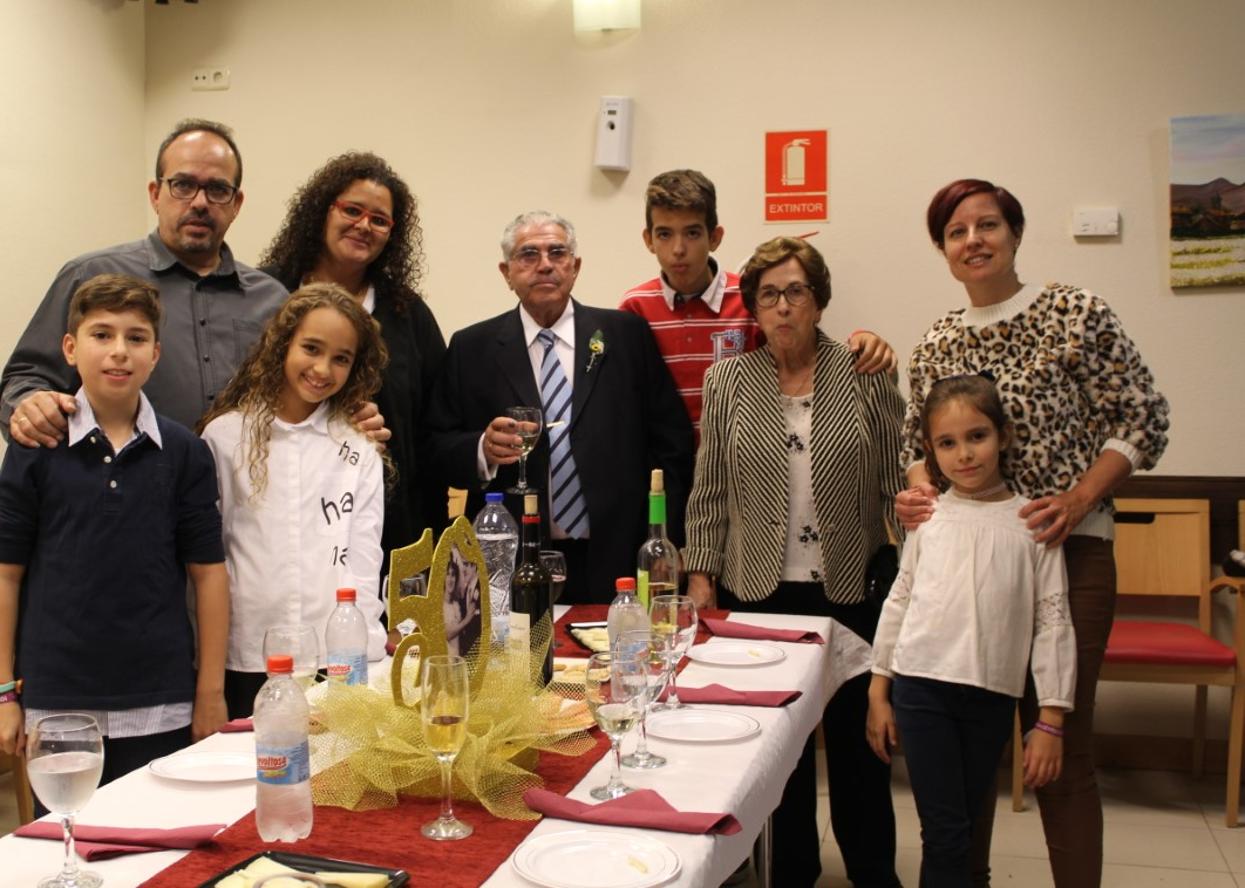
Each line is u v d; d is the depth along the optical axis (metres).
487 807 1.56
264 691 1.48
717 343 3.38
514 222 3.21
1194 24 3.94
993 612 2.34
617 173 4.40
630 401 3.21
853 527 2.90
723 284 3.44
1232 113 3.93
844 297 4.25
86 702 2.18
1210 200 3.96
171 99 4.73
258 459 2.39
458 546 1.85
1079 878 2.41
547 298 3.16
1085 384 2.47
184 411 2.73
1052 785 2.44
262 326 2.86
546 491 3.14
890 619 2.52
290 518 2.39
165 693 2.23
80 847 1.43
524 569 2.07
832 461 2.88
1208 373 4.02
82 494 2.20
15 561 2.21
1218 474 4.03
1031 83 4.07
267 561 2.38
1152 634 3.79
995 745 2.39
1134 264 4.04
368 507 2.49
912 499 2.51
